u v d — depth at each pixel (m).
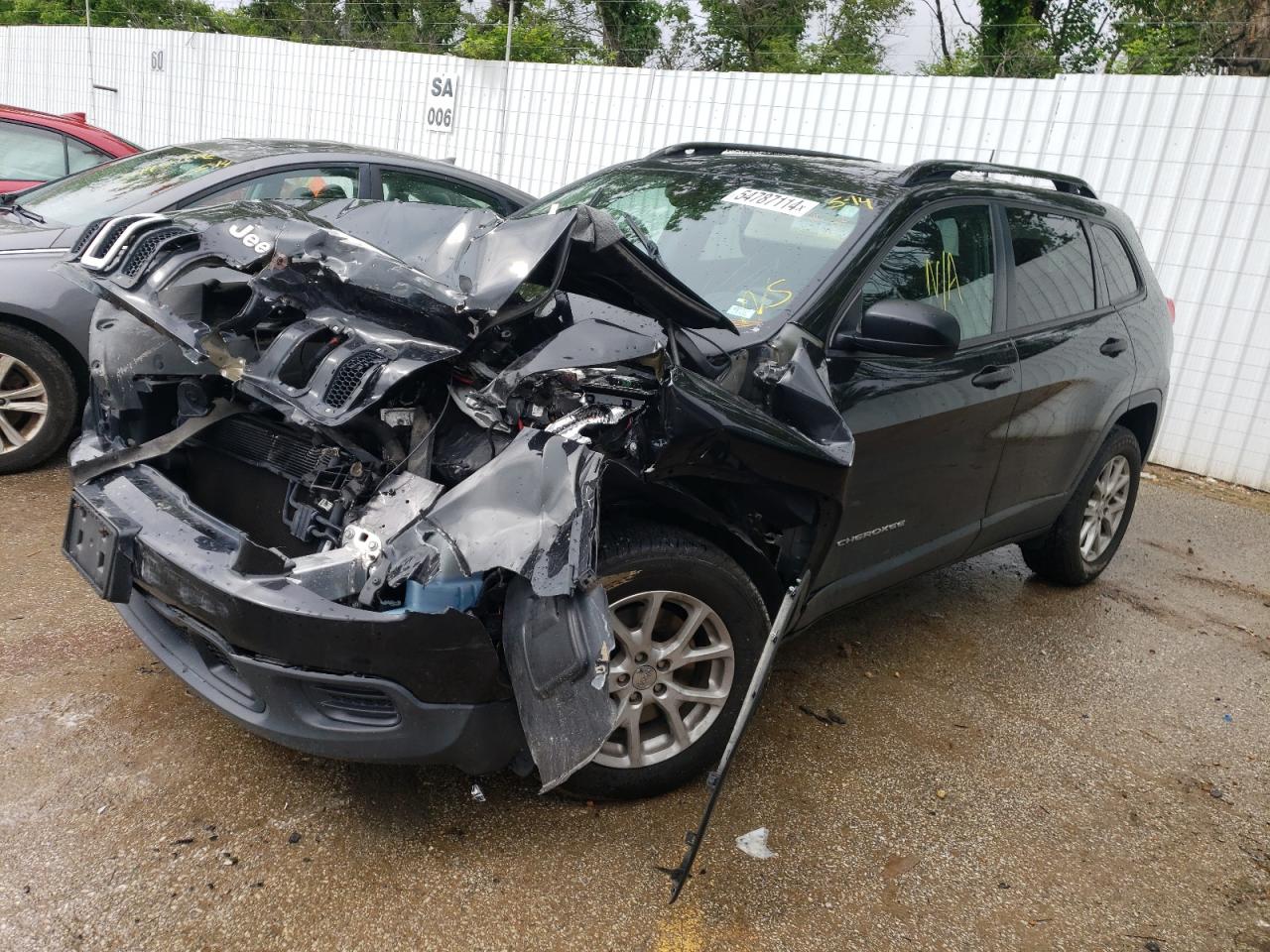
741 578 2.91
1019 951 2.62
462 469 2.48
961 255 3.77
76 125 7.29
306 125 12.41
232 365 2.56
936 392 3.48
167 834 2.62
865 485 3.30
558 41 15.44
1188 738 3.84
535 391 2.52
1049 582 5.26
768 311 3.17
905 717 3.73
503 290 2.48
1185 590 5.39
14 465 4.89
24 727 2.98
